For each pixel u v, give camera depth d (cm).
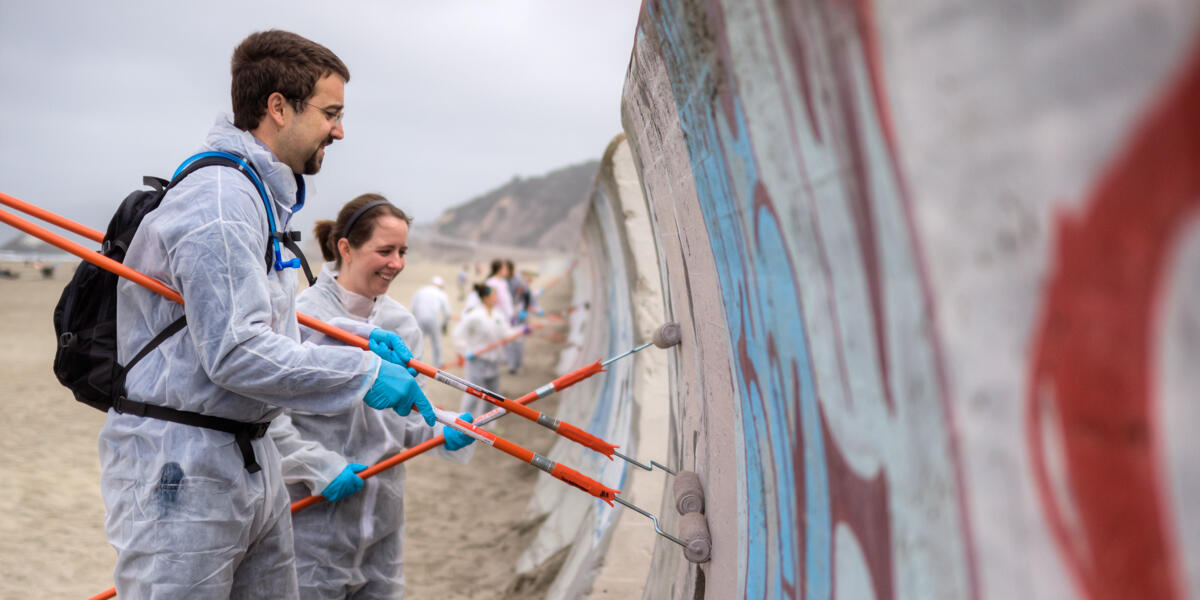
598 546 347
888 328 82
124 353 198
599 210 669
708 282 190
